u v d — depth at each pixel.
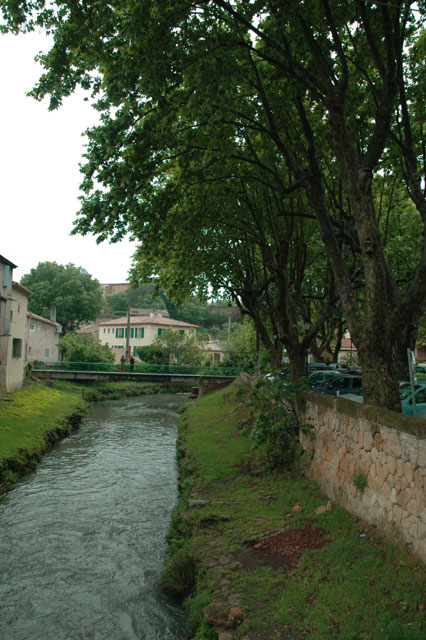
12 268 23.23
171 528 9.12
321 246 19.14
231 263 20.34
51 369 38.75
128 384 40.12
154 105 9.82
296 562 5.98
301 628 4.69
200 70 8.48
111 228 10.84
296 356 12.89
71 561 8.17
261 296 22.91
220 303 89.31
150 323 55.25
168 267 19.62
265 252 13.70
